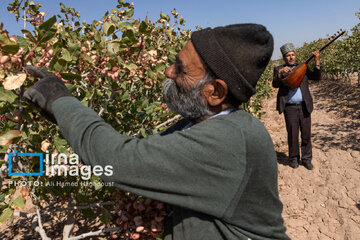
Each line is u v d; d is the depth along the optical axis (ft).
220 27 2.55
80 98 6.25
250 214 2.42
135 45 5.87
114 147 2.25
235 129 2.32
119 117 7.22
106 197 6.84
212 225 2.46
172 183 2.22
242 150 2.25
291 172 14.66
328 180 13.48
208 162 2.20
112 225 10.20
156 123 7.92
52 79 2.77
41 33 3.31
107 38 4.83
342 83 44.11
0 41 2.88
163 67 6.06
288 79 12.96
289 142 14.73
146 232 3.55
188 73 2.59
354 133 19.99
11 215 4.82
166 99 2.87
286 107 14.23
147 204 3.35
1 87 3.26
